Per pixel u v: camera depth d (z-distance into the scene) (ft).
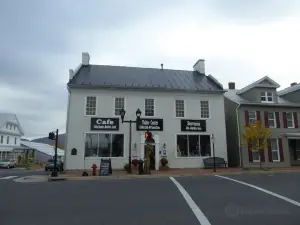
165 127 84.23
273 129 93.50
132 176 61.36
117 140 81.15
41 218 24.45
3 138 176.45
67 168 77.30
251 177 57.36
